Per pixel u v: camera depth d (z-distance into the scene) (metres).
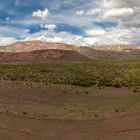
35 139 18.83
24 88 43.06
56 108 30.45
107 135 19.55
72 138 19.12
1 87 42.62
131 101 34.00
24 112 26.88
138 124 21.69
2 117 24.17
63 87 46.94
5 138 18.53
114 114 26.44
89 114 26.81
